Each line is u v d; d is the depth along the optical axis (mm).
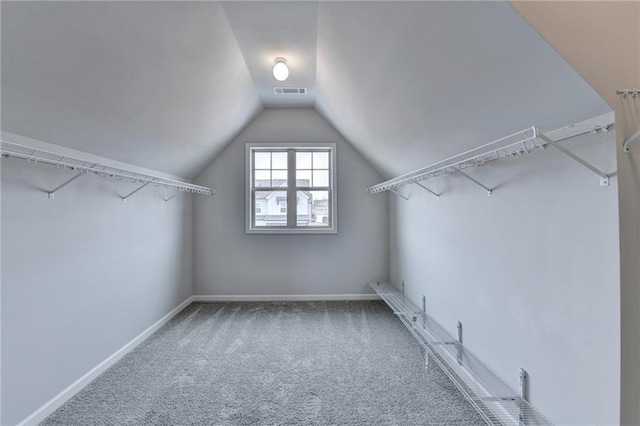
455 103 1665
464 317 2176
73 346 1973
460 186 2232
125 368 2307
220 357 2480
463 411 1795
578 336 1258
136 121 2117
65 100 1562
